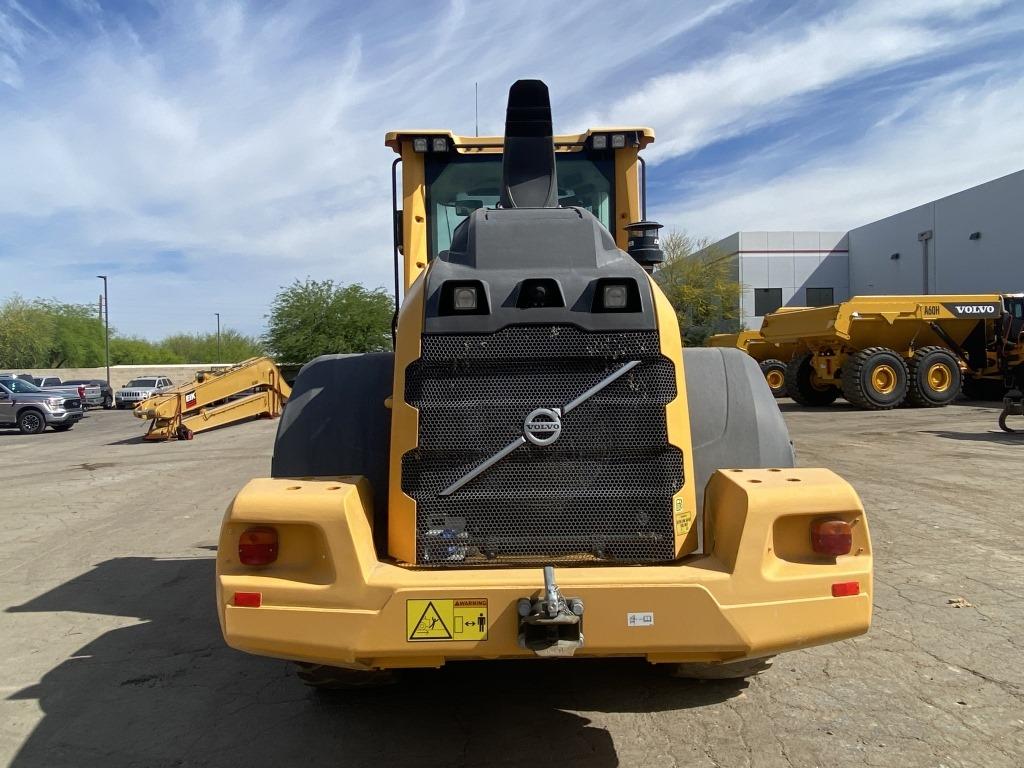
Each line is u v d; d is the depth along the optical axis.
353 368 3.67
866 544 2.79
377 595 2.66
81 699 3.85
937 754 3.13
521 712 3.60
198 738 3.43
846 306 18.16
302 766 3.17
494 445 2.96
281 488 2.89
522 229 3.23
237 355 83.44
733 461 3.42
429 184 5.55
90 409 40.88
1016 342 18.38
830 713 3.50
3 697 3.89
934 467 9.83
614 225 5.61
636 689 3.81
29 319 59.38
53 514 8.84
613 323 2.98
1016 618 4.61
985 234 31.97
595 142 5.47
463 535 2.94
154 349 76.50
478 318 2.97
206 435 19.22
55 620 5.06
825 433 13.71
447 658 2.72
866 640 4.33
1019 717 3.43
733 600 2.67
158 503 9.41
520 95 4.00
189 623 4.98
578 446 2.96
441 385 2.97
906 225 37.16
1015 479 8.95
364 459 3.43
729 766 3.09
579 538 2.94
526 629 2.61
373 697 3.80
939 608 4.80
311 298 38.94
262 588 2.72
